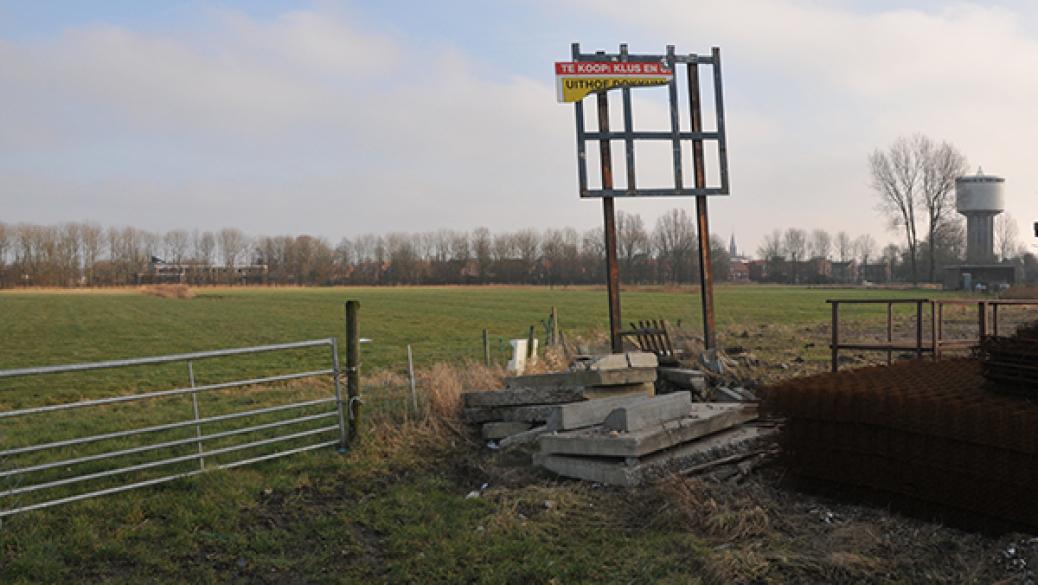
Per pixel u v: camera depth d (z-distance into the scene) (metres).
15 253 131.50
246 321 45.84
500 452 8.58
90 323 44.38
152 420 11.35
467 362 16.95
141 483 6.85
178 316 51.22
